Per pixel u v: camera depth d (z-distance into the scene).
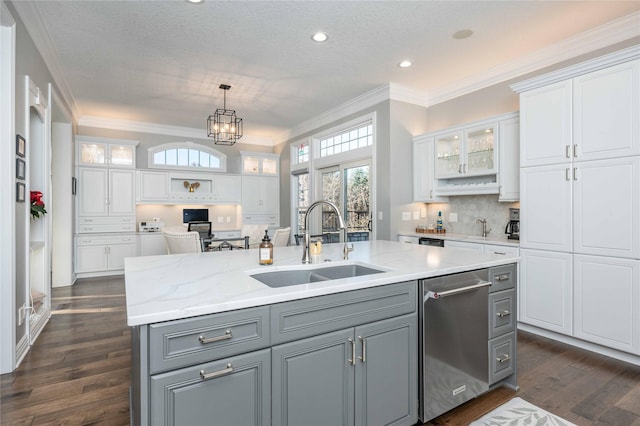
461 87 4.32
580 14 2.85
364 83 4.41
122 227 5.82
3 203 2.33
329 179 5.86
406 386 1.70
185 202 6.53
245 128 6.80
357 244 2.99
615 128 2.54
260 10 2.79
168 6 2.73
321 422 1.43
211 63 3.78
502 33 3.16
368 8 2.77
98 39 3.24
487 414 1.91
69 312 3.73
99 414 1.89
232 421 1.22
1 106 2.31
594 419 1.86
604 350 2.67
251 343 1.25
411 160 4.70
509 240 3.55
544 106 2.99
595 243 2.66
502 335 2.11
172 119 6.05
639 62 2.42
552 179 2.93
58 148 4.88
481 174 3.82
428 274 1.76
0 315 2.34
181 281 1.54
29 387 2.17
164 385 1.09
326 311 1.44
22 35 2.64
